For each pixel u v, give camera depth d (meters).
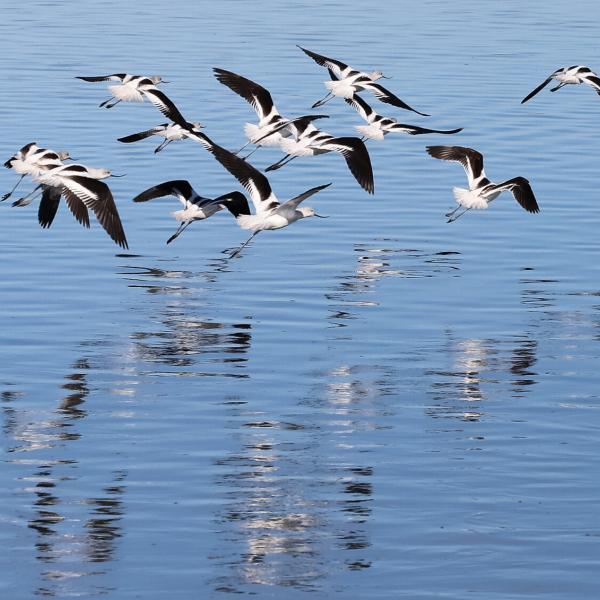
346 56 56.00
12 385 23.91
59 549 18.31
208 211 28.14
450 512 19.45
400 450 21.50
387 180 39.22
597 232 34.12
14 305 28.19
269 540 18.64
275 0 73.19
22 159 25.56
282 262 31.75
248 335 26.80
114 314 27.81
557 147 42.50
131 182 37.84
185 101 47.50
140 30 61.75
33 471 20.52
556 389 24.22
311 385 24.19
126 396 23.50
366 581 17.72
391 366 25.23
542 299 29.33
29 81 50.19
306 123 28.84
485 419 22.75
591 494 20.05
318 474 20.58
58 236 33.19
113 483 20.17
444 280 30.52
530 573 17.95
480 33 63.47
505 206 36.53
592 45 60.62
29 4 69.81
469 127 44.91
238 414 22.83
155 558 18.16
